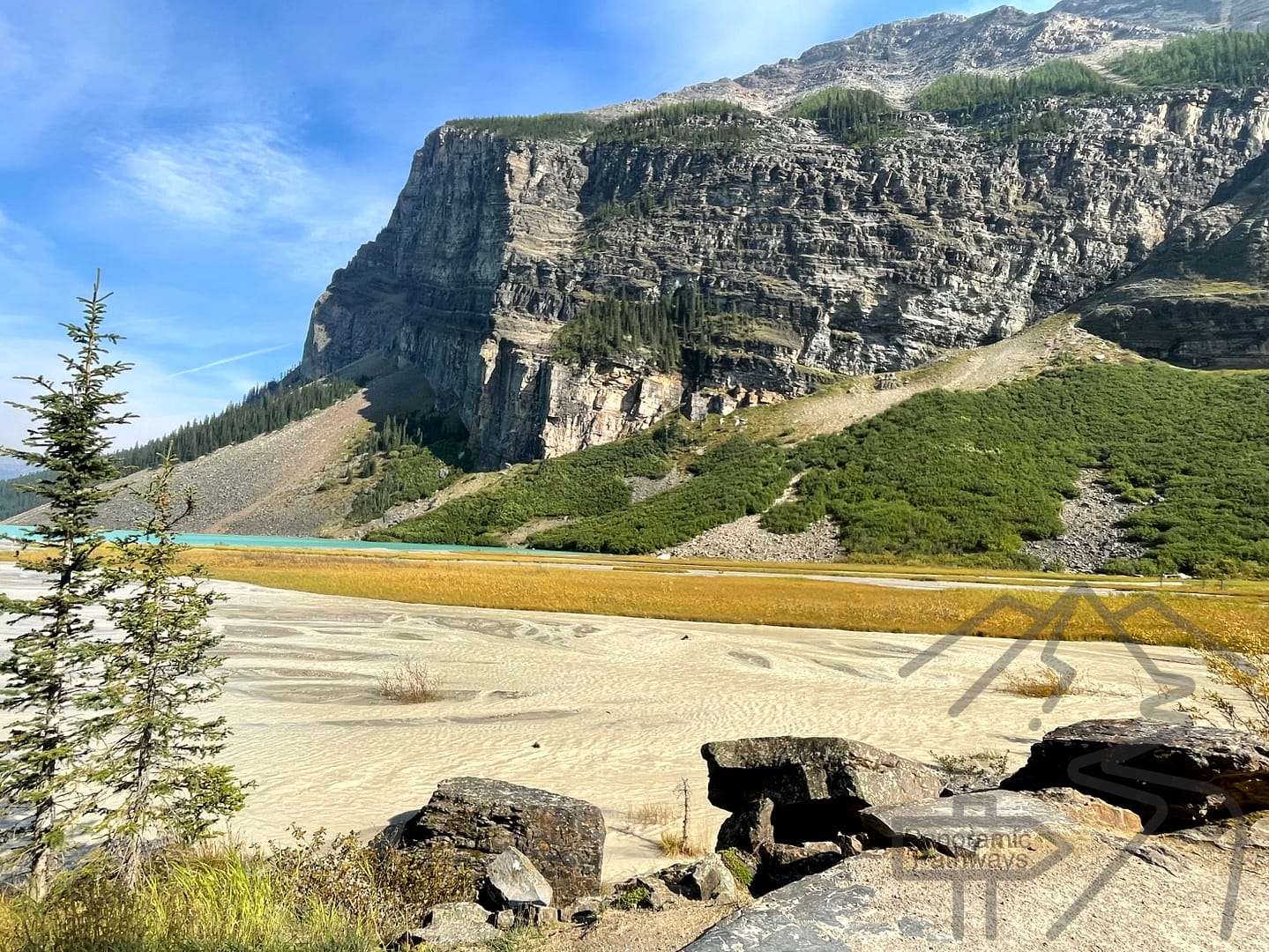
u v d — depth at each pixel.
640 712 15.98
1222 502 75.56
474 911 5.47
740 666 21.44
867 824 5.22
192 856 7.02
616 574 54.56
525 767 12.17
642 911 5.02
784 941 3.42
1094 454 95.25
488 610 34.03
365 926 5.22
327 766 12.06
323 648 23.42
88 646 7.08
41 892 6.45
